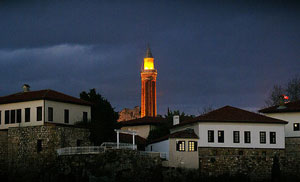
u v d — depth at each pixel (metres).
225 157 83.25
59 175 74.44
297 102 97.44
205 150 83.81
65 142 78.38
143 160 78.25
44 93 82.81
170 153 82.69
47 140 77.69
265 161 84.69
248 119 86.06
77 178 73.12
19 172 79.19
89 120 86.56
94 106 91.38
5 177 80.00
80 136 81.56
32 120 80.69
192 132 85.81
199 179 80.31
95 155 74.38
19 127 80.69
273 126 86.88
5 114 84.12
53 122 81.00
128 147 78.38
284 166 86.38
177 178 79.44
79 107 86.56
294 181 84.44
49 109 80.56
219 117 85.69
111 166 74.31
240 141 85.38
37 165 77.62
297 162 88.62
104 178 72.81
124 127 112.62
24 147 79.62
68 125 80.44
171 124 107.06
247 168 83.69
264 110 94.94
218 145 84.44
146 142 98.75
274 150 86.25
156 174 78.25
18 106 82.75
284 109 93.25
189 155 83.00
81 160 74.06
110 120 90.69
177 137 83.12
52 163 76.25
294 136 91.75
